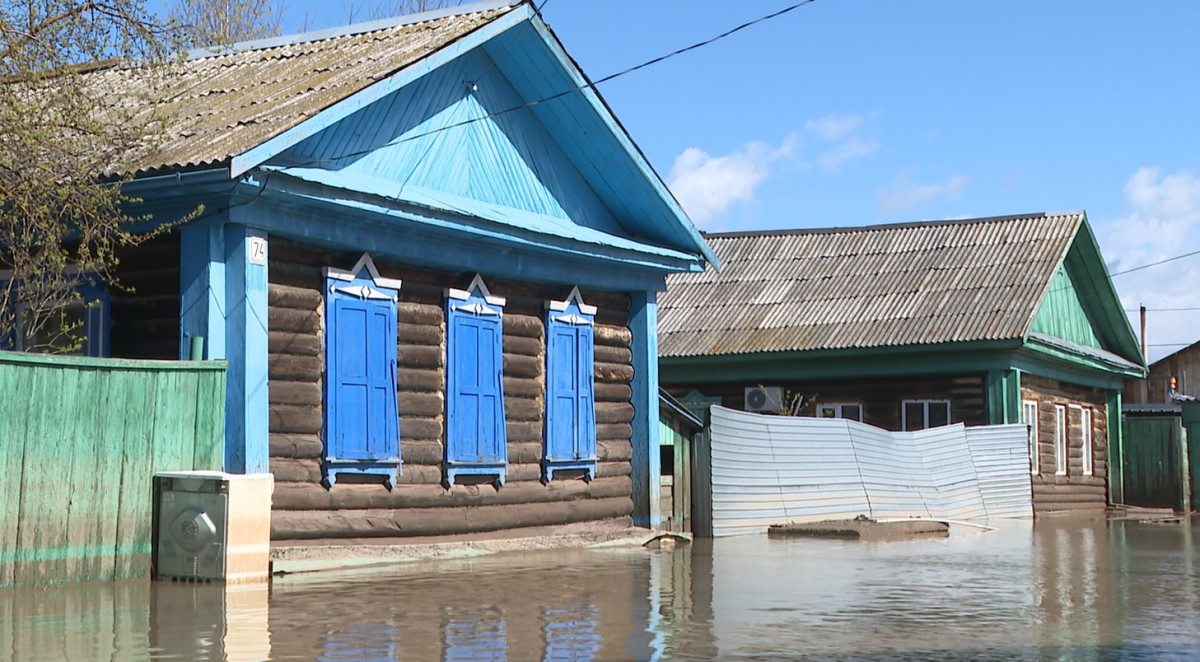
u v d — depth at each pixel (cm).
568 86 1512
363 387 1304
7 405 930
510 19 1420
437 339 1408
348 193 1220
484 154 1487
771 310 2689
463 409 1427
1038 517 2527
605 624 823
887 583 1103
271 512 1169
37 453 951
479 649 720
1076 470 2831
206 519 1016
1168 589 1095
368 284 1317
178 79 1428
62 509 969
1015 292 2503
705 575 1149
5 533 930
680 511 1697
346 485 1286
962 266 2645
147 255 1202
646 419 1689
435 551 1322
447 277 1429
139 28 1244
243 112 1232
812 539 1669
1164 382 4519
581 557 1348
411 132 1380
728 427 1722
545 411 1548
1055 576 1198
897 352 2483
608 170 1627
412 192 1341
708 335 2661
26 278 1157
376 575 1125
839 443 1945
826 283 2734
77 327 1243
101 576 997
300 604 906
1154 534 1978
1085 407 2933
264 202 1165
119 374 1012
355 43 1450
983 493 2294
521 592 1000
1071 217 2698
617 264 1627
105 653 694
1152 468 3106
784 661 697
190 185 1114
